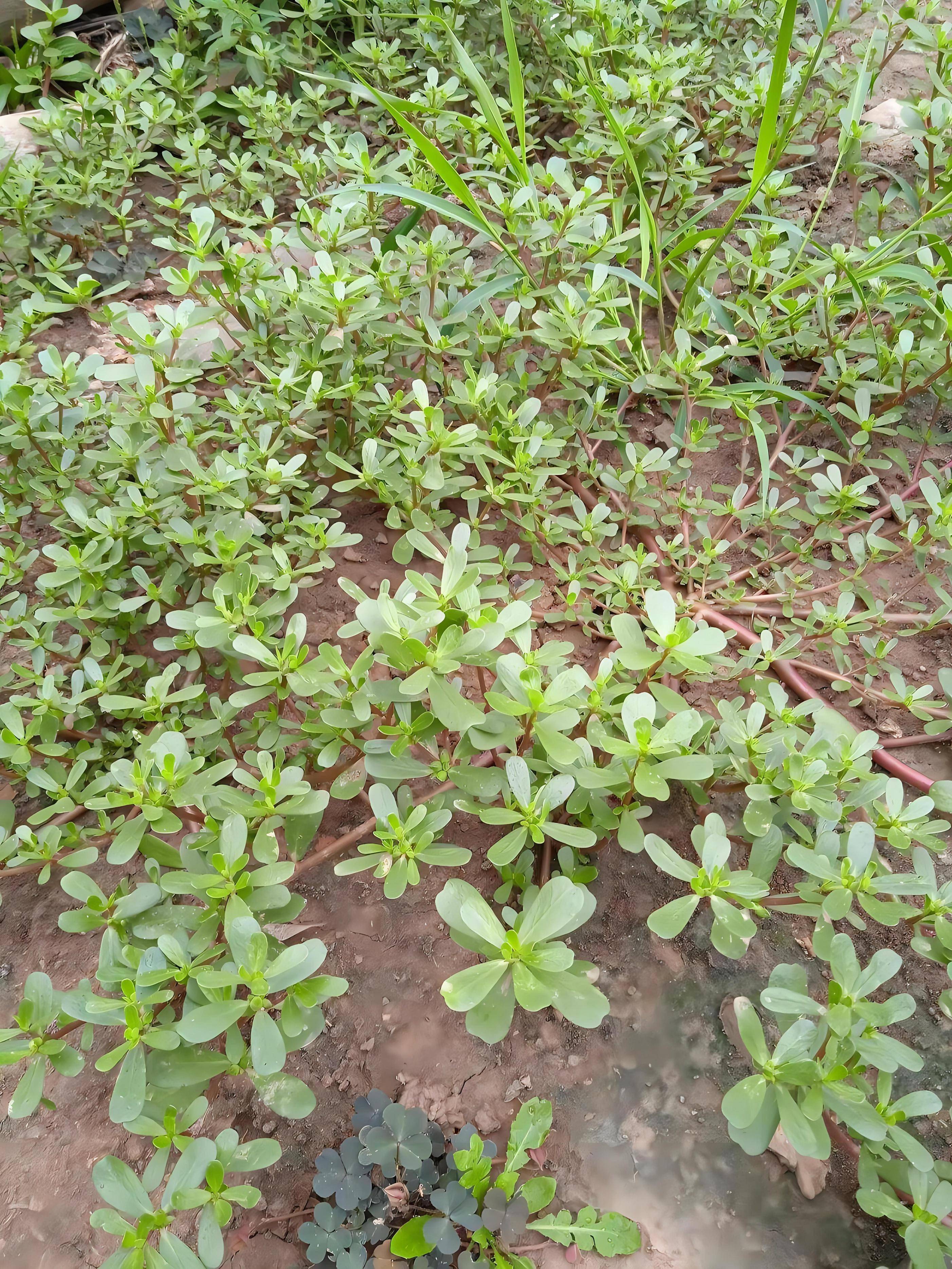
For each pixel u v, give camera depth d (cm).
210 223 51
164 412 44
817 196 72
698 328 56
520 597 48
